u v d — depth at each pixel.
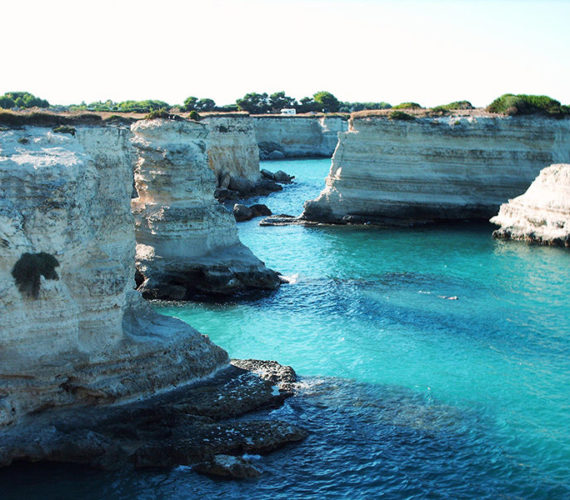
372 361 25.19
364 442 18.95
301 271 39.06
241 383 21.78
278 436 18.67
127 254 22.89
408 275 38.00
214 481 16.91
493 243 47.16
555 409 21.34
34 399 18.39
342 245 46.34
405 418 20.48
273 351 26.19
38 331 18.38
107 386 19.19
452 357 25.66
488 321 29.97
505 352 26.27
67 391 19.02
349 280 36.88
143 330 21.69
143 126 35.19
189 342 21.91
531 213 48.50
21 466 17.30
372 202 55.50
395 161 56.00
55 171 18.23
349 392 22.27
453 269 39.38
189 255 34.75
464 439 19.28
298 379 23.20
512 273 38.34
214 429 18.70
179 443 17.86
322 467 17.67
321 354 25.88
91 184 20.78
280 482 16.98
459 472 17.59
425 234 50.72
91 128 21.89
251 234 50.38
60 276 18.70
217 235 36.31
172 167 34.28
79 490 16.45
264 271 34.97
